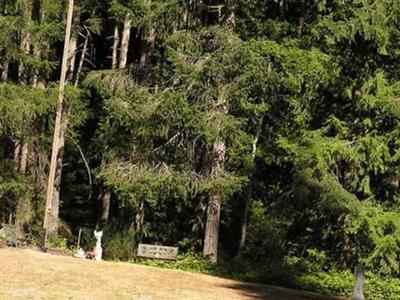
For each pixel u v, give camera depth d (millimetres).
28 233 22484
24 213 22438
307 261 20984
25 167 23500
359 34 15484
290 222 22406
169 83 22047
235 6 21922
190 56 20797
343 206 15102
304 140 16234
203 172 21734
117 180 21078
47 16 22656
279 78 20625
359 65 15820
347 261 17922
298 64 20141
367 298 18609
